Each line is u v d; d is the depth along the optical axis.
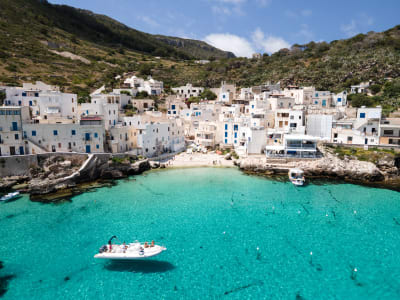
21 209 47.69
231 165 76.00
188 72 178.50
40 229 40.97
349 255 34.72
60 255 34.94
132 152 73.31
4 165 57.75
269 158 68.75
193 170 71.94
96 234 39.72
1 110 61.25
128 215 45.75
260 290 28.98
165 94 135.12
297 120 79.94
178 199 52.66
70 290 29.16
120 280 30.75
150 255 32.44
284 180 63.53
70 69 150.38
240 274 31.50
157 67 185.25
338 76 132.75
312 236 39.16
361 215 45.38
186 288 29.38
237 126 87.75
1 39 153.62
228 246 36.91
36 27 190.88
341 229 41.00
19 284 29.91
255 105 97.38
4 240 37.94
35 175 58.56
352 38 172.62
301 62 164.50
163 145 84.19
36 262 33.53
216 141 91.69
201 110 103.75
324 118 76.00
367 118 72.31
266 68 169.75
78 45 199.12
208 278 30.89
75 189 57.44
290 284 29.84
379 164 62.69
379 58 133.75
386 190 56.41
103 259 34.47
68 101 81.38
